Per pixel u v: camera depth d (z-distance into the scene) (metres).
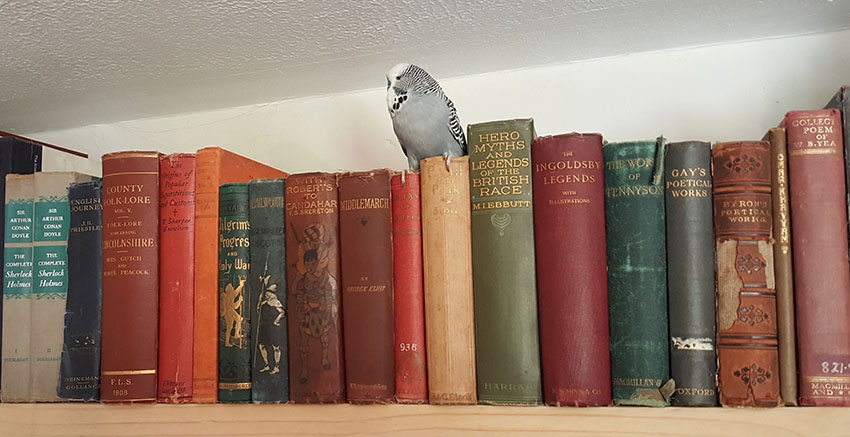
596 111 1.13
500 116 1.17
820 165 0.72
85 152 1.38
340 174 0.82
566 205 0.76
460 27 1.01
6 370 0.88
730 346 0.71
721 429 0.71
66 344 0.86
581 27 1.02
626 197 0.75
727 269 0.72
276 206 0.84
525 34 1.04
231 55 1.08
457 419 0.77
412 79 1.00
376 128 1.24
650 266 0.74
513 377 0.75
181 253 0.85
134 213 0.86
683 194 0.74
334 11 0.95
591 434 0.73
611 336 0.75
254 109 1.31
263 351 0.82
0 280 0.90
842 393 0.69
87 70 1.12
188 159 0.87
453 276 0.78
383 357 0.79
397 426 0.78
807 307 0.71
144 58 1.08
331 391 0.79
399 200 0.81
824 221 0.72
